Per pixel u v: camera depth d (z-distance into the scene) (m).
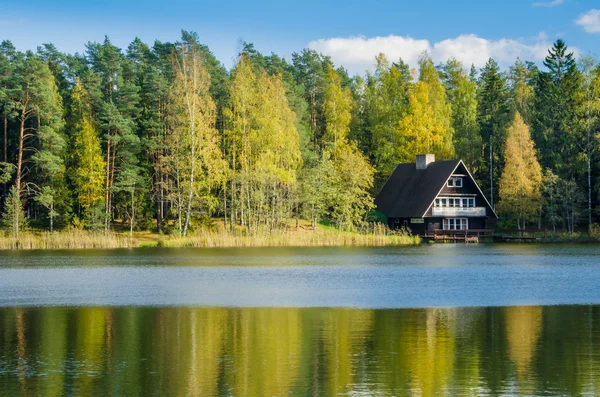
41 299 35.38
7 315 30.48
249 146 84.69
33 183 84.38
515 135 90.69
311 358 22.17
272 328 26.98
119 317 29.78
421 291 37.72
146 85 90.50
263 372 20.55
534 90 109.00
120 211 88.19
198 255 65.19
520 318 28.83
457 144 108.31
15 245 73.94
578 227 97.19
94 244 75.44
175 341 24.72
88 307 32.62
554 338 24.80
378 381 19.59
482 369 20.73
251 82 85.38
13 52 97.38
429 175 95.44
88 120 88.69
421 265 53.66
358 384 19.33
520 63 131.25
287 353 22.86
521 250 71.69
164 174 88.06
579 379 19.69
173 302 34.06
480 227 96.25
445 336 25.27
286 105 87.62
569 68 99.94
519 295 35.88
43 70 83.00
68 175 87.62
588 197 91.50
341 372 20.50
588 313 30.00
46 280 43.81
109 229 83.88
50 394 18.52
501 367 20.95
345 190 90.88
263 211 85.81
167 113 87.62
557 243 83.94
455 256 63.31
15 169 84.62
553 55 104.31
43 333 26.28
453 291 37.62
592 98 93.88
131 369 20.95
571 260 57.78
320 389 18.91
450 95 124.94
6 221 78.75
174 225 85.31
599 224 93.38
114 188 82.38
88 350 23.42
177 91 81.69
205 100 83.06
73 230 82.88
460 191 94.81
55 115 84.19
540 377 19.89
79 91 92.81
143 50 119.44
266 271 49.09
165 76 98.50
